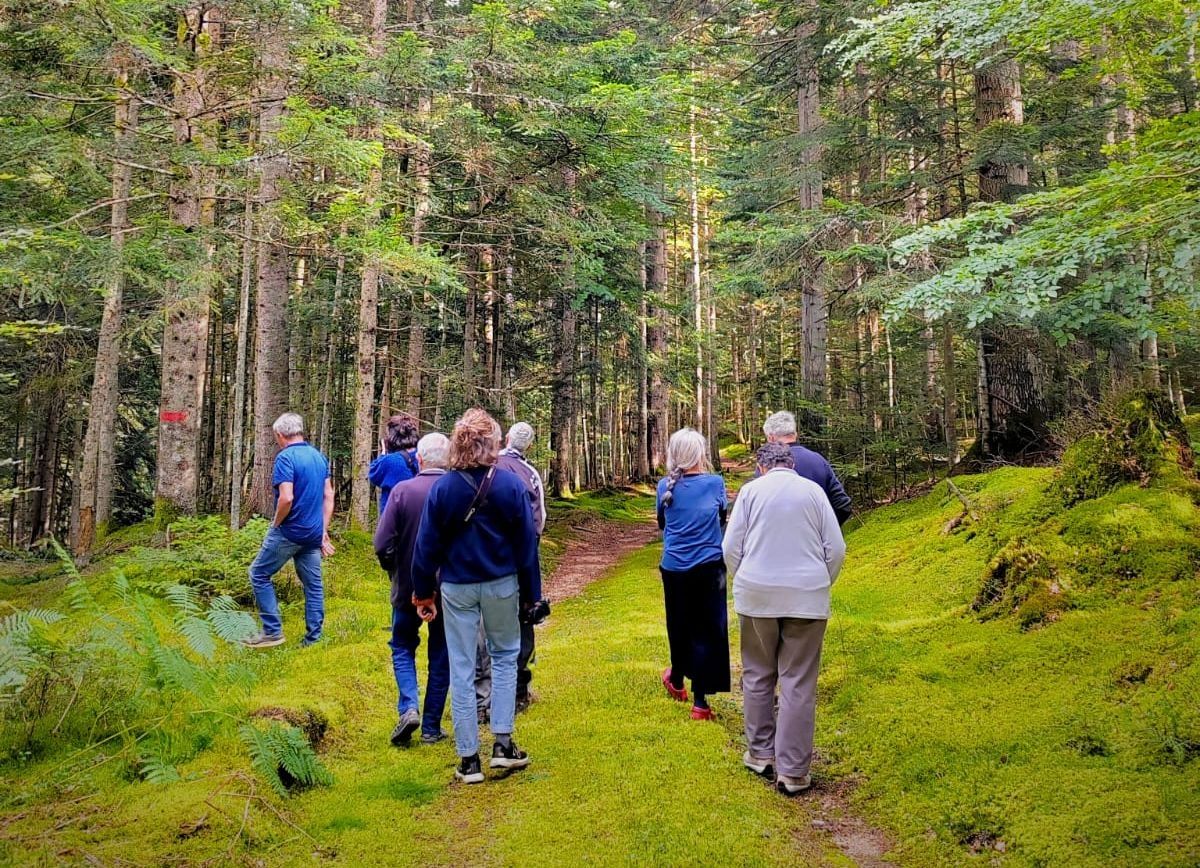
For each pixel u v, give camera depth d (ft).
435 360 49.93
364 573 28.07
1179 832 8.17
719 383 83.87
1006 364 32.14
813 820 10.59
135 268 23.03
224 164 24.12
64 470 69.67
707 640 14.05
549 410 81.00
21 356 48.32
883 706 13.35
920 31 17.61
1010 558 16.31
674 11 50.16
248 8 24.04
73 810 9.52
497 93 34.27
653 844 9.39
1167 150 14.49
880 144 40.11
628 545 48.32
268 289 34.83
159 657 11.37
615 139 36.55
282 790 10.43
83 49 22.13
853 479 37.78
